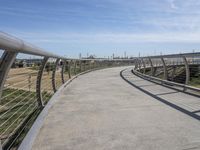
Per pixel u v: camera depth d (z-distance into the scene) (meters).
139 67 20.28
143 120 5.21
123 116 5.57
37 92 5.76
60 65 10.63
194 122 5.01
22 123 5.15
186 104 6.72
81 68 19.89
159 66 17.56
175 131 4.47
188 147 3.74
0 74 2.27
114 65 37.59
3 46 1.90
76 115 5.70
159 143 3.91
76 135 4.33
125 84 11.90
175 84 9.71
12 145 3.97
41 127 4.79
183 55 8.52
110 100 7.53
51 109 6.32
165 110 6.08
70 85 11.46
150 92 9.00
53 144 3.92
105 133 4.41
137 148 3.72
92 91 9.48
